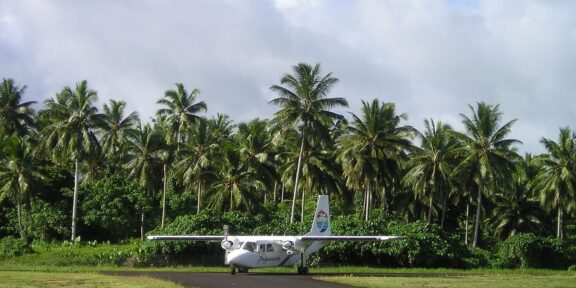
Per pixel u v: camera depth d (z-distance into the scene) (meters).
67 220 73.12
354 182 65.25
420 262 55.75
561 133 70.00
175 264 54.38
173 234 56.72
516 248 63.03
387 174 65.38
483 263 60.50
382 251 55.25
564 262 64.81
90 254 58.38
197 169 72.62
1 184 70.88
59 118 73.31
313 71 61.88
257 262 40.41
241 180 68.44
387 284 31.39
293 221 62.31
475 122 65.12
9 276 34.25
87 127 71.25
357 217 69.81
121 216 73.19
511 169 65.38
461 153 66.19
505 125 64.44
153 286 28.22
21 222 73.31
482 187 65.25
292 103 61.78
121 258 53.72
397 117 66.62
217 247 56.31
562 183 69.44
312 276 37.91
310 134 61.69
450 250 56.84
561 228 72.38
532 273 49.75
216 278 34.25
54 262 53.06
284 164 73.00
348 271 46.16
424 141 69.25
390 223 60.31
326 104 61.53
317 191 72.25
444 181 67.56
